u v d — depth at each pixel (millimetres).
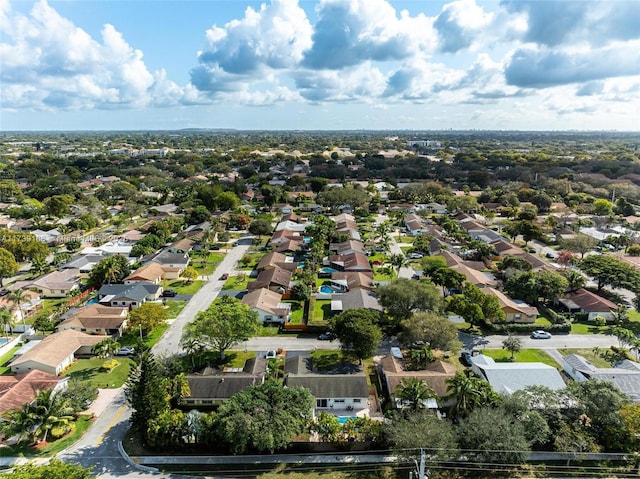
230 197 177500
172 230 148500
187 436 50625
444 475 45719
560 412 51688
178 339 76875
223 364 68812
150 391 51469
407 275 108438
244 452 50375
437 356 71062
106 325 77688
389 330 79812
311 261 113875
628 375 60688
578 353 72500
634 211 173000
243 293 98000
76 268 108625
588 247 116875
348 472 47594
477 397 51219
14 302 85062
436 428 46625
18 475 36938
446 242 132250
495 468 46281
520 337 78312
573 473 47000
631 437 48375
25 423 50438
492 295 81438
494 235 138500
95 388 59594
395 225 164125
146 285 96312
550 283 89938
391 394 58219
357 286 95875
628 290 97312
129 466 48344
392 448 47281
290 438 47844
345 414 57094
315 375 60531
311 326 79562
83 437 52906
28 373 61562
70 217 167750
